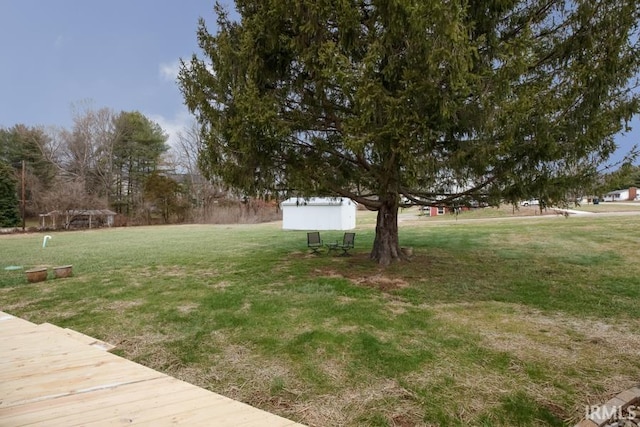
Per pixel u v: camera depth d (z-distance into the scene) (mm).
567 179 5766
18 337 3961
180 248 13555
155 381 2775
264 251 11789
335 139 7148
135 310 5582
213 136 6676
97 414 2248
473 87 5141
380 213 8789
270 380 3285
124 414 2246
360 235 16547
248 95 5750
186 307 5621
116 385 2693
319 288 6449
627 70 5402
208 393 2564
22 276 8578
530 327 4426
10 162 35406
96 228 29734
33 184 33812
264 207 37781
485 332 4277
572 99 5297
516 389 2996
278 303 5590
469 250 10312
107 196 37406
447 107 4887
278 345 4035
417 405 2811
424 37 4754
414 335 4211
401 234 15062
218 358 3795
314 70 5816
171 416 2227
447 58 4629
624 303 5289
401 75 5246
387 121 5223
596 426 2434
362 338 4125
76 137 37250
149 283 7461
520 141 5473
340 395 3000
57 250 13875
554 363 3451
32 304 6098
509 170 5805
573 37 5906
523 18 6426
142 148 40531
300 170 6562
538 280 6734
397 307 5305
